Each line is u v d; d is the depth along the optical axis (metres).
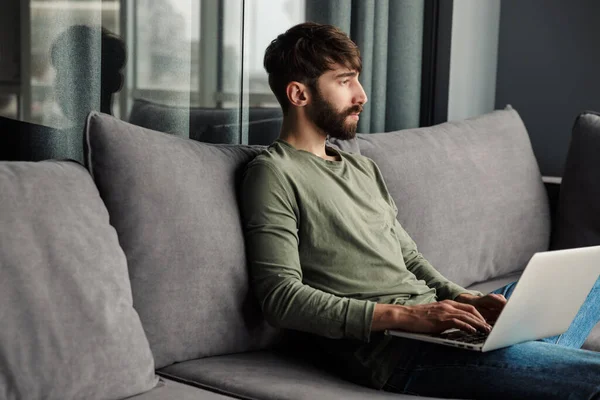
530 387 1.62
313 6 2.78
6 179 1.45
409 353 1.76
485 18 3.58
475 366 1.69
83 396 1.44
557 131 3.62
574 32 3.54
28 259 1.42
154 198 1.71
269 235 1.83
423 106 3.38
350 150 2.37
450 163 2.67
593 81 3.52
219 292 1.78
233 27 2.47
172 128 2.32
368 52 3.04
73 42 2.03
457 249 2.61
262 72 2.61
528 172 2.96
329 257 1.89
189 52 2.34
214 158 1.89
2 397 1.34
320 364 1.87
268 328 1.90
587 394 1.56
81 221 1.53
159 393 1.55
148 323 1.68
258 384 1.65
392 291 1.91
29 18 1.94
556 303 1.75
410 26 3.23
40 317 1.40
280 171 1.89
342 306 1.74
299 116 2.03
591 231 2.84
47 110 1.99
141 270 1.68
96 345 1.46
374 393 1.70
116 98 2.15
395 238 2.04
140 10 2.19
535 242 2.92
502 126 2.99
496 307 1.87
